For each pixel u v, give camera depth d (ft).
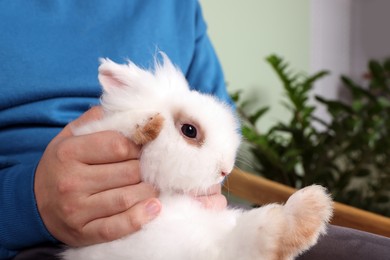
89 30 2.20
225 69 4.11
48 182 1.53
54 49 2.09
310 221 1.31
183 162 1.40
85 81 2.12
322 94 5.53
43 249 1.72
